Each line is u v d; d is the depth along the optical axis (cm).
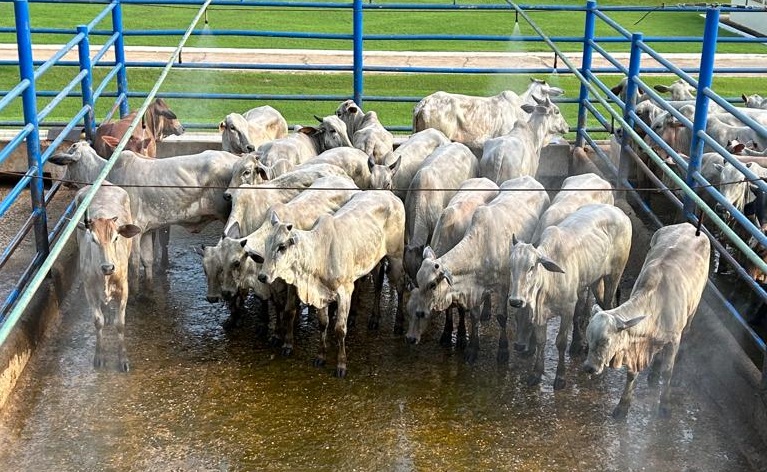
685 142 1202
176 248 1156
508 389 877
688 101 1273
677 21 2689
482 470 758
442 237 943
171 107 1662
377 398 859
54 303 975
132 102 1662
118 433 796
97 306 877
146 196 1019
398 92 1773
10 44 2061
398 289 977
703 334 905
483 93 1784
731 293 1013
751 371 830
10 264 1057
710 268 1063
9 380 838
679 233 877
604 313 788
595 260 897
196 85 1778
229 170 1031
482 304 998
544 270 849
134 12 2517
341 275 891
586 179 1027
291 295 910
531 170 1158
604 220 916
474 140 1279
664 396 825
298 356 930
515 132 1155
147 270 1024
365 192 969
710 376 869
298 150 1120
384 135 1147
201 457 769
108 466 754
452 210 944
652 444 794
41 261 988
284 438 797
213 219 1055
